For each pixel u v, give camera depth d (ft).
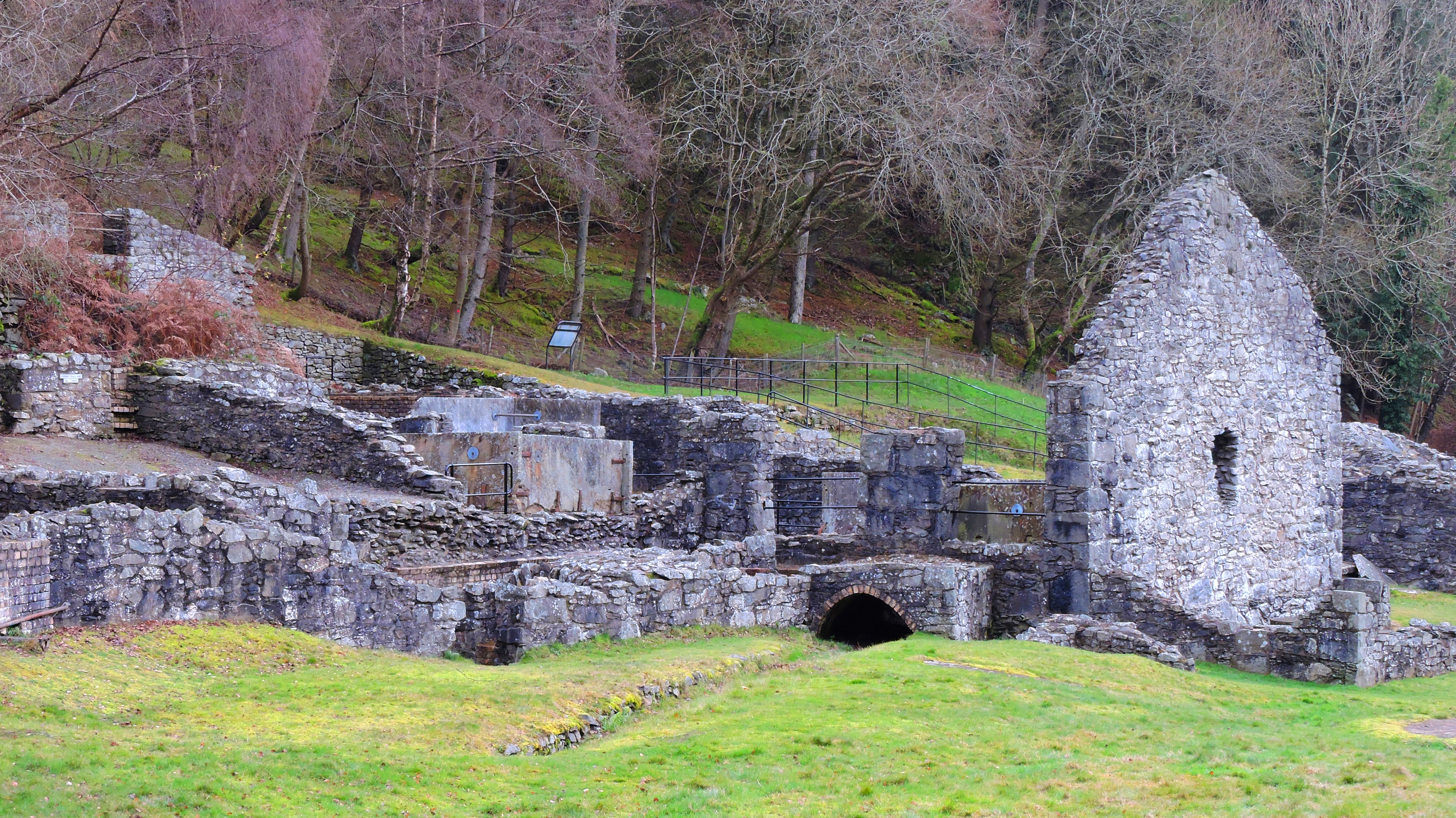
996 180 147.33
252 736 36.09
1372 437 123.24
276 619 48.14
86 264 86.79
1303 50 180.24
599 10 137.49
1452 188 186.70
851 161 142.92
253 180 111.04
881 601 70.74
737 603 63.52
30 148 84.79
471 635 53.57
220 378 85.05
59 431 77.66
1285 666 64.03
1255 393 84.69
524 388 106.11
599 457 81.61
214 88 112.16
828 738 40.65
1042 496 73.72
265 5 108.27
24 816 28.86
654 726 43.21
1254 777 36.47
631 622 57.16
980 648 59.88
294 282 142.41
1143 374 74.79
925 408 131.95
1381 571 107.96
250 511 55.62
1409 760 38.75
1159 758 39.55
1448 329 179.42
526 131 131.64
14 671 37.96
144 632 43.91
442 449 79.15
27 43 82.58
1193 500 78.48
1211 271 80.94
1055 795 35.04
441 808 32.50
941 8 145.59
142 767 32.45
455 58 131.95
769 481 82.69
